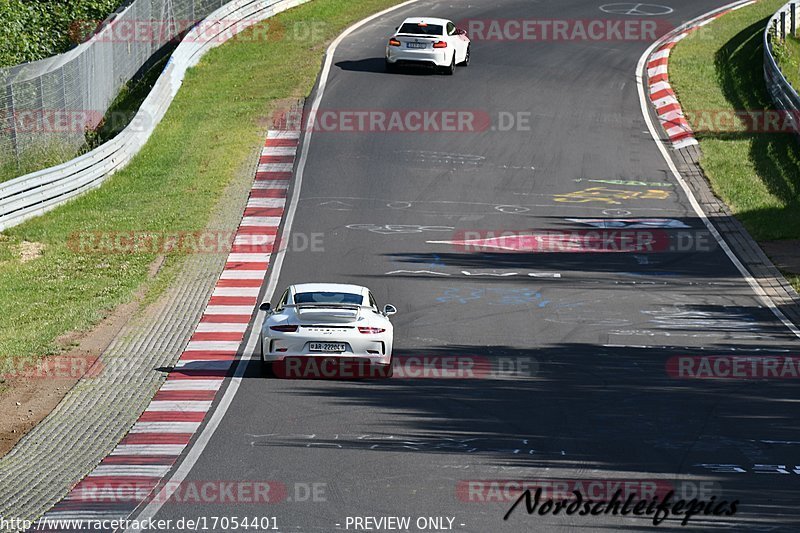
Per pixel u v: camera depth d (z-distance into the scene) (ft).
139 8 507.71
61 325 255.29
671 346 247.50
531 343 247.91
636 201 381.60
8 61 461.78
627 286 298.76
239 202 369.71
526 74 523.29
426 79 508.94
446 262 315.78
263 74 517.55
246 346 244.01
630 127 461.37
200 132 446.19
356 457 169.17
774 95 485.15
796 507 148.05
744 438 181.06
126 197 375.86
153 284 291.99
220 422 189.06
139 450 175.01
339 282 295.48
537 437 180.45
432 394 207.21
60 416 195.42
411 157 418.31
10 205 337.31
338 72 514.27
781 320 271.90
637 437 180.96
